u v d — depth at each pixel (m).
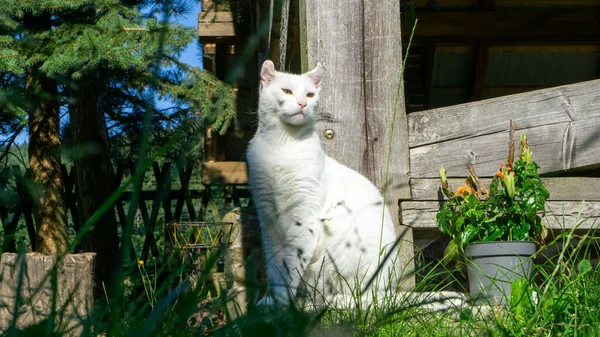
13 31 6.88
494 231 3.58
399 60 4.11
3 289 2.25
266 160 4.01
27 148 8.31
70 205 9.32
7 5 6.57
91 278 2.67
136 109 9.33
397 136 4.10
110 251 8.74
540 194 3.66
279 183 3.95
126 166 9.53
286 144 4.04
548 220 4.10
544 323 2.25
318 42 4.13
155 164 7.74
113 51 6.51
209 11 8.91
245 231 5.02
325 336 1.40
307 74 4.12
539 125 4.23
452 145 4.18
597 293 2.28
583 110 4.26
